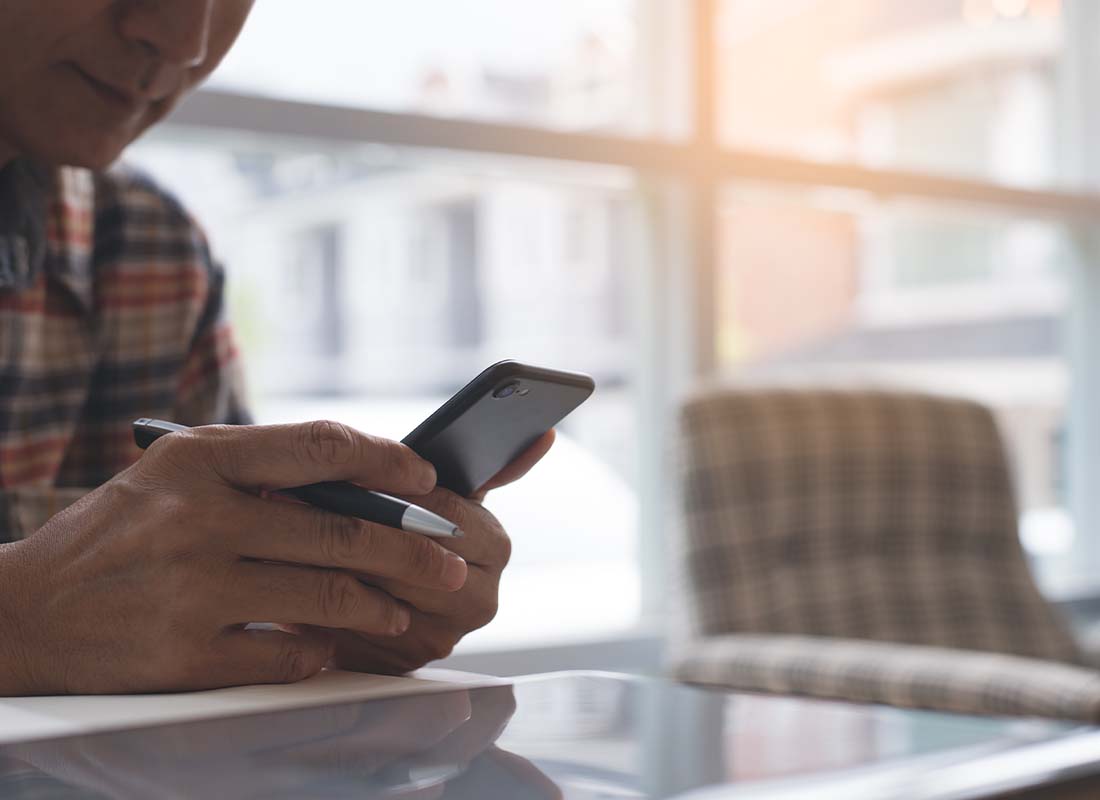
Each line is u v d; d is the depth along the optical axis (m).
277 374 2.01
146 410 0.99
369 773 0.34
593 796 0.33
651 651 2.26
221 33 0.82
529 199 2.25
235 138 1.92
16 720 0.43
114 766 0.35
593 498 2.33
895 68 2.73
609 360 2.35
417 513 0.53
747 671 1.62
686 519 1.93
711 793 0.34
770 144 2.53
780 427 2.01
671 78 2.37
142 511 0.54
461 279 2.18
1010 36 2.94
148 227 1.00
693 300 2.33
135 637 0.53
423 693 0.51
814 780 0.37
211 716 0.44
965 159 2.86
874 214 2.67
